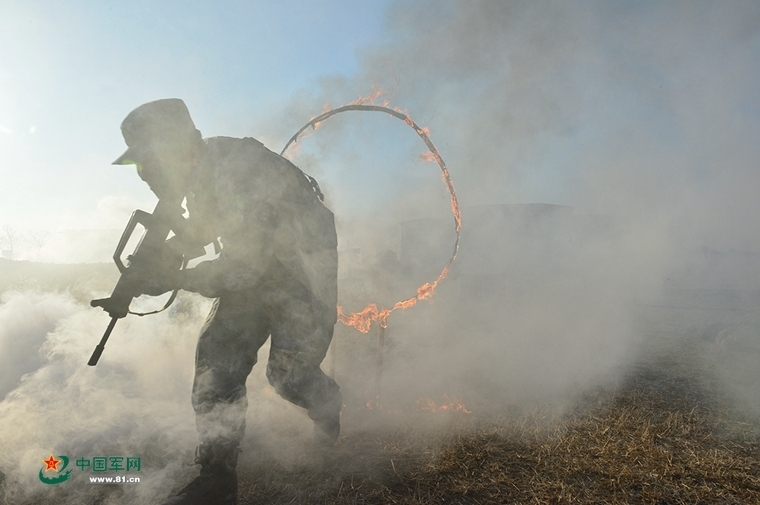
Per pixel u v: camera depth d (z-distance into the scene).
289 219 3.32
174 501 2.86
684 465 3.57
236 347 3.25
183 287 3.13
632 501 3.14
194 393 3.14
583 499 3.16
